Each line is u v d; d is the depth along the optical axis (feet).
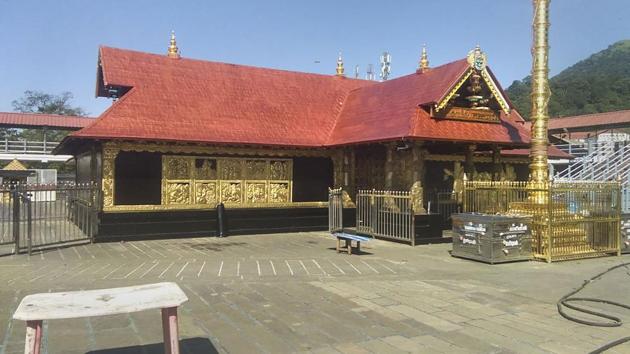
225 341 19.51
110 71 54.70
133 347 18.78
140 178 51.65
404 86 56.80
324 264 36.65
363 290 28.32
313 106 64.03
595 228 42.65
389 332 20.84
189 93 56.95
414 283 30.53
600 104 194.08
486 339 20.11
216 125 54.80
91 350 18.42
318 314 23.35
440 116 50.96
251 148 57.06
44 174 116.16
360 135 54.75
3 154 127.75
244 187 57.31
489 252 38.06
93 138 47.24
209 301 25.32
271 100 61.87
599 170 71.05
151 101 53.67
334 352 18.44
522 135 55.88
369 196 55.31
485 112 53.83
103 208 49.67
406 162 52.01
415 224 48.85
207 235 54.54
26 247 42.93
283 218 59.06
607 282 32.01
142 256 40.11
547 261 39.22
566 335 20.77
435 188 60.80
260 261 37.65
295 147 57.62
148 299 14.62
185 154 54.03
